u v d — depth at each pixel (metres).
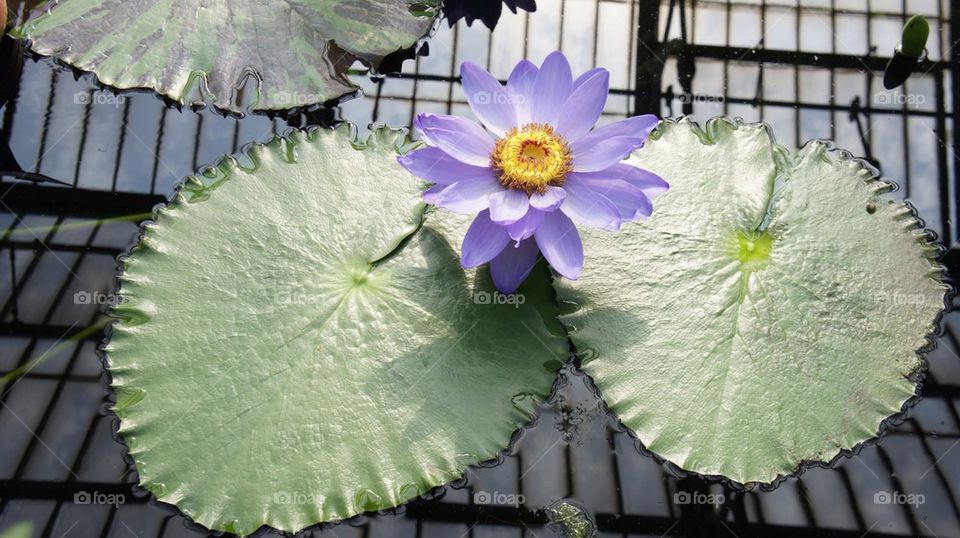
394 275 0.69
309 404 0.65
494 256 0.66
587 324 0.68
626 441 0.66
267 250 0.69
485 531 0.63
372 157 0.73
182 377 0.66
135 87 0.76
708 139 0.73
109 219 0.72
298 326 0.67
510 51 0.81
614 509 0.64
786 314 0.68
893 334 0.68
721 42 0.83
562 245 0.65
